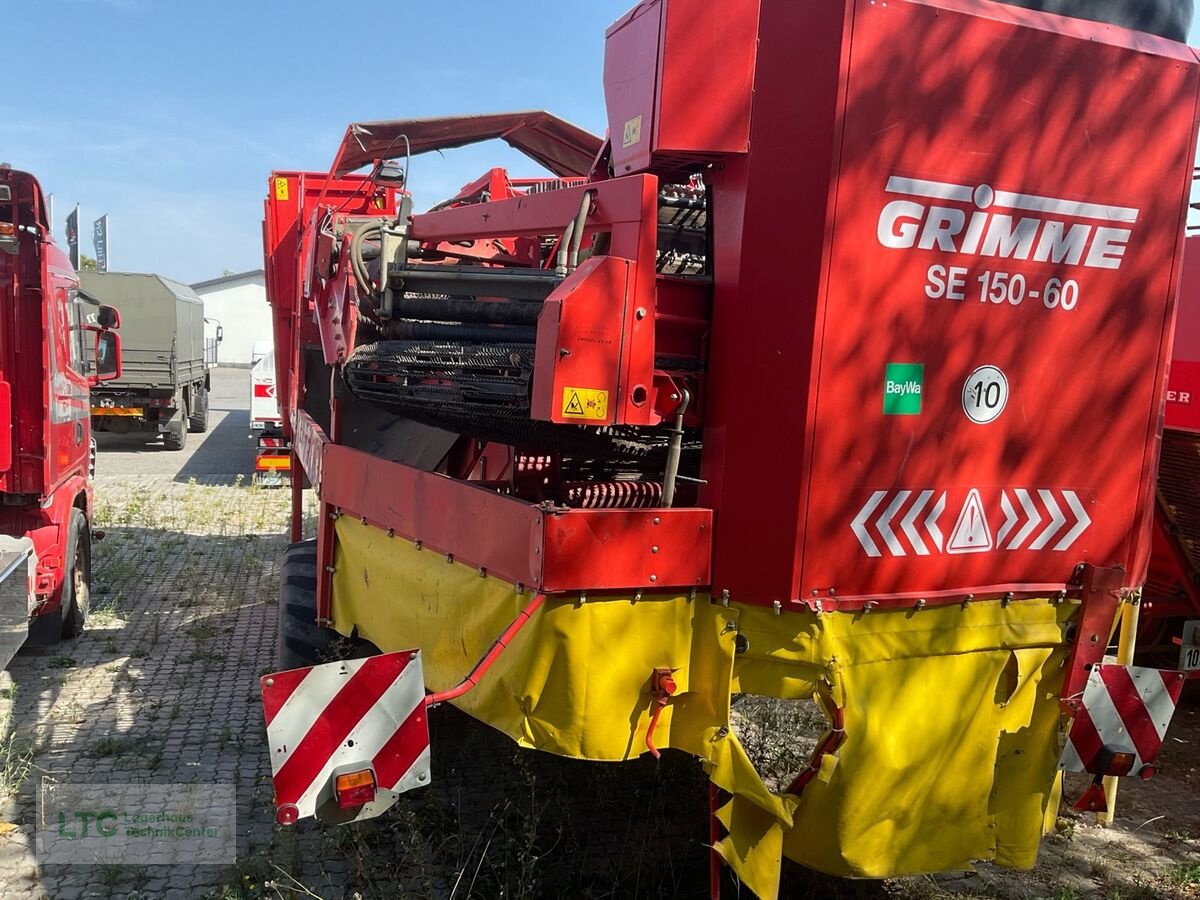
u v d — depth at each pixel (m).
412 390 3.05
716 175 2.56
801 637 2.48
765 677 2.54
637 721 2.53
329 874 3.29
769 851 2.56
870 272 2.42
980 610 2.70
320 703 2.30
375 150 5.64
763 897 2.54
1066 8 2.75
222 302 55.31
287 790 2.29
